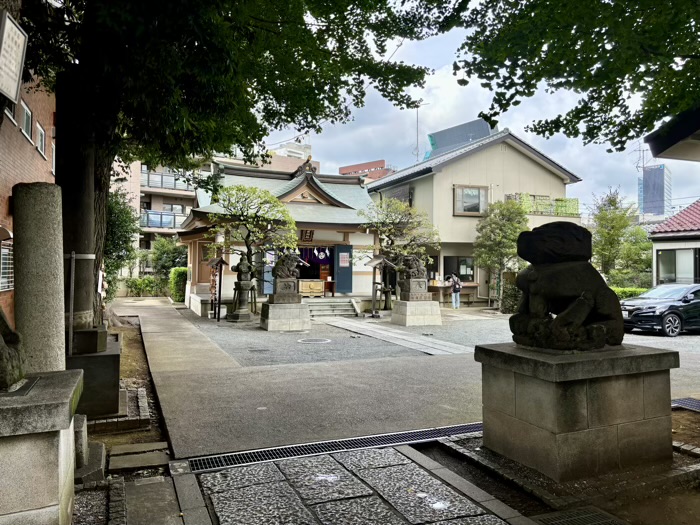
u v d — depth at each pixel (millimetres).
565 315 3762
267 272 17359
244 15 5230
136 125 5383
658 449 3775
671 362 3758
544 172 22234
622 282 20156
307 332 12961
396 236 17031
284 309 13281
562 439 3439
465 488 3377
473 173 21062
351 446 4293
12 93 2576
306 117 8391
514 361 3732
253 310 16516
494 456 3963
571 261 3951
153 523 2889
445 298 21266
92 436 4734
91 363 4992
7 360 2355
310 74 7602
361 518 2955
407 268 14969
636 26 3705
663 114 4590
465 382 6832
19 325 3402
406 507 3102
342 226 18078
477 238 20250
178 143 5488
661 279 18281
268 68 7426
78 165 5055
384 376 7223
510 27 3910
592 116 4879
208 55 4207
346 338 11820
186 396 5953
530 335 3965
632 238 20781
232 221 15711
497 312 18953
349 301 17875
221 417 5086
